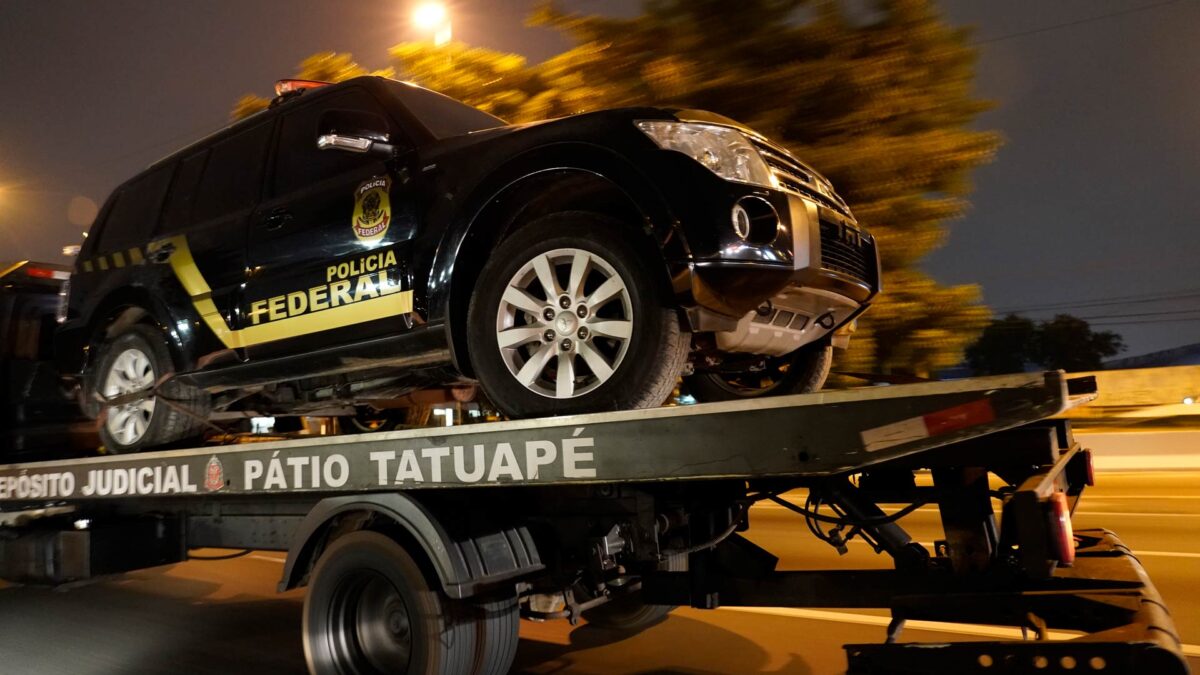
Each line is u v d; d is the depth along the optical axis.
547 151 4.06
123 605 6.89
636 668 4.79
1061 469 3.13
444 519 3.81
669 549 3.98
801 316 4.39
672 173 3.72
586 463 3.35
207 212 5.64
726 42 10.34
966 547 3.34
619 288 3.80
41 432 7.51
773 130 10.02
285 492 4.42
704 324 3.67
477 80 11.36
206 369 5.39
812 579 3.83
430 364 4.60
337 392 5.55
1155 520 9.18
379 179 4.68
